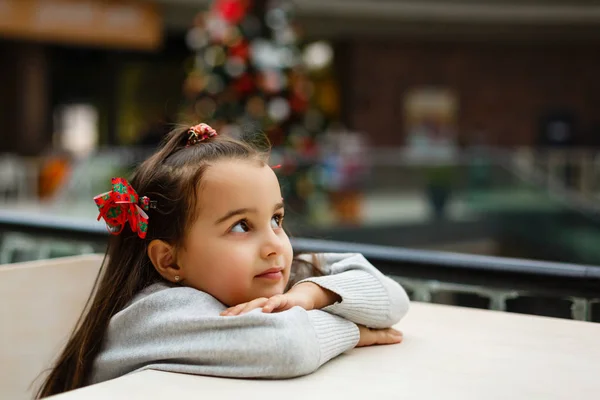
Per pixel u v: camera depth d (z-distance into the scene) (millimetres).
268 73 5758
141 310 1148
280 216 1237
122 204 1186
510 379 1017
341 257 1415
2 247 2607
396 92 17188
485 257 1754
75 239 2348
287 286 1391
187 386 949
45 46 14875
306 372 1012
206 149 1220
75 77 16312
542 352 1175
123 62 16797
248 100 5801
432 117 17281
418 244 10469
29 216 2496
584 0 14781
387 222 10109
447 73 17219
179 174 1192
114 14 12969
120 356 1133
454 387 974
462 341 1252
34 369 1503
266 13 5844
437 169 10703
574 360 1126
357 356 1144
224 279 1153
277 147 6145
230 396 909
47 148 14719
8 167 10422
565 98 17156
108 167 9320
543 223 10953
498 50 17172
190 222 1170
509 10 15297
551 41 16688
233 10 5754
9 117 14484
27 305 1499
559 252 10703
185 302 1122
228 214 1144
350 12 15711
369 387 967
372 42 17016
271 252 1159
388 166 10273
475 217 10953
